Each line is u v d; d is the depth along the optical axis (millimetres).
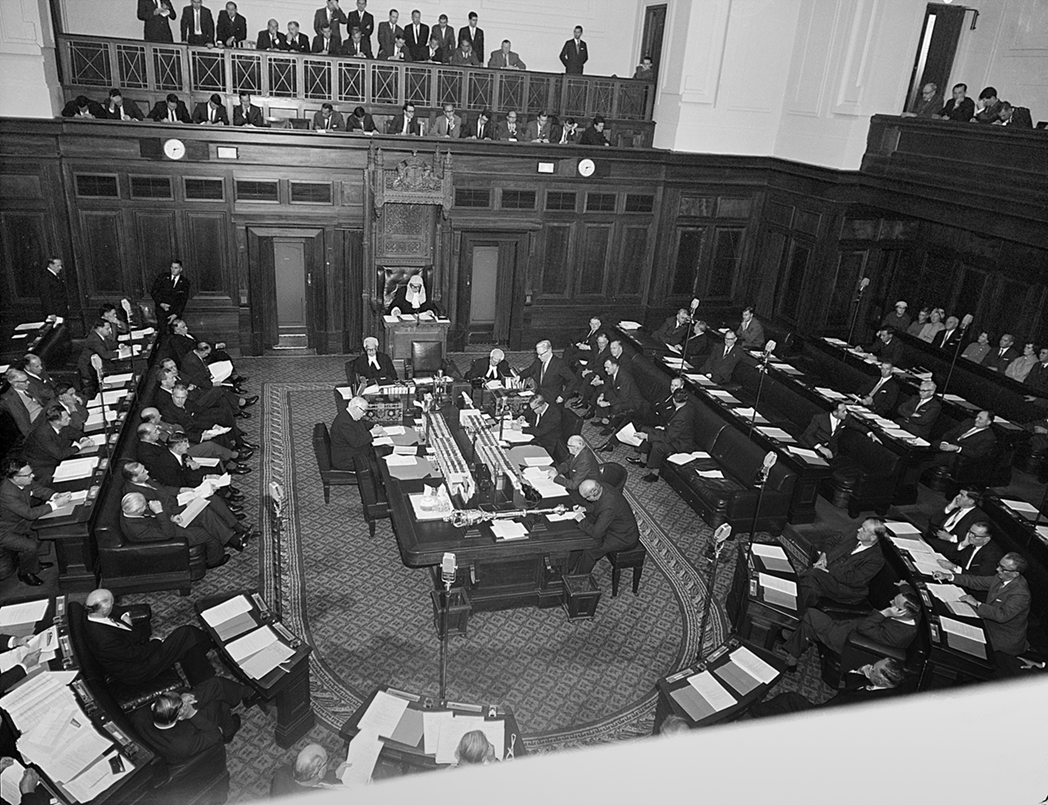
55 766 5109
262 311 15781
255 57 14656
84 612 6395
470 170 15688
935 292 16000
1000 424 11922
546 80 16547
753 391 14023
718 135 16906
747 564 8164
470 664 7617
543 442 10625
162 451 9414
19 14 13078
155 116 14203
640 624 8391
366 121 14836
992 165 11812
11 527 8234
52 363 12805
